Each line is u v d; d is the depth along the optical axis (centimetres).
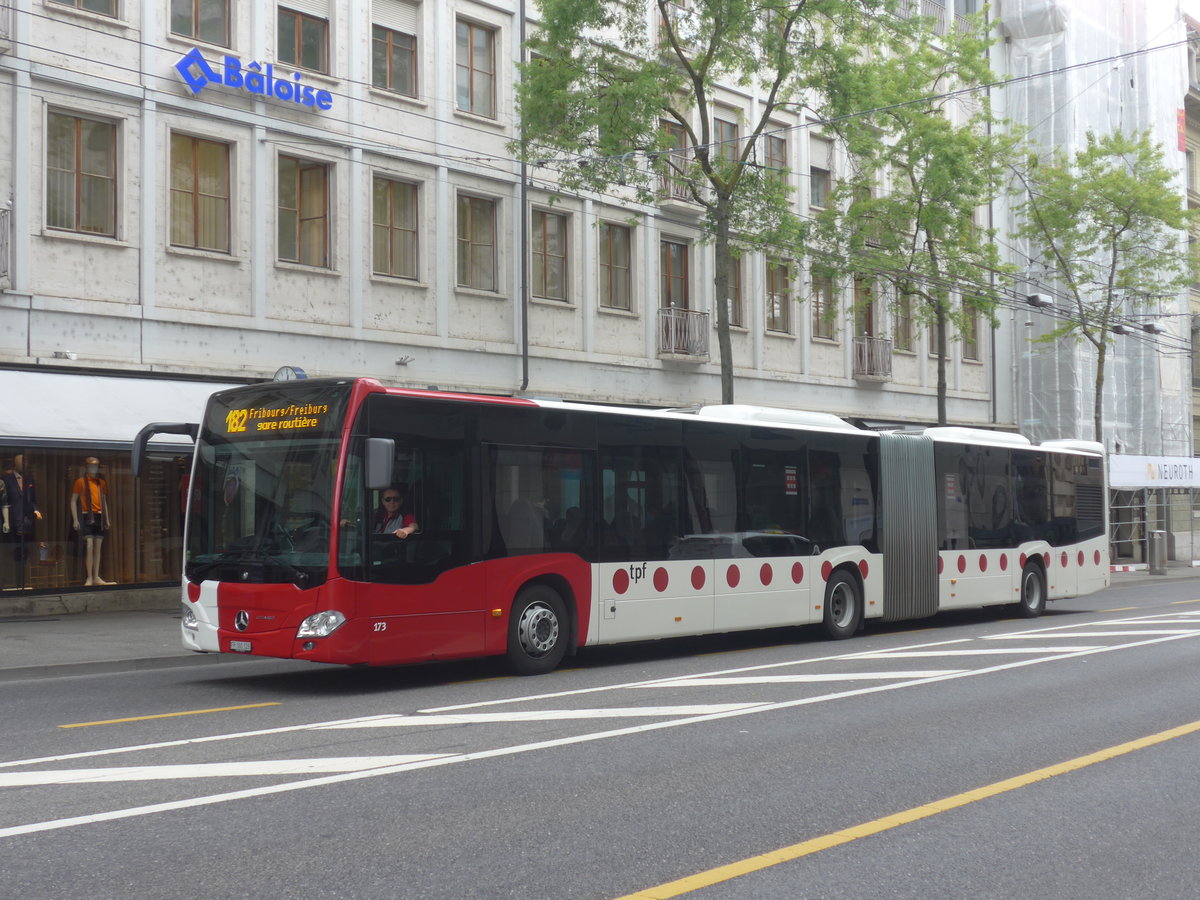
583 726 981
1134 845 642
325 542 1174
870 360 3444
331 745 895
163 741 914
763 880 568
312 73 2220
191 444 2022
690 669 1393
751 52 2278
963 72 2828
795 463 1700
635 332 2827
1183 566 4134
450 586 1255
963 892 556
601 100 2217
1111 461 3472
